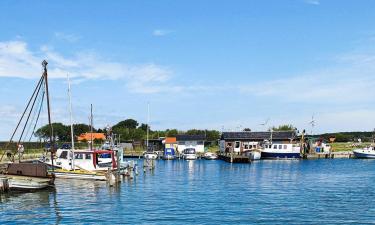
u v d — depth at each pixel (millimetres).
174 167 91500
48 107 50188
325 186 55844
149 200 42562
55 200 41969
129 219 33812
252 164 101625
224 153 126062
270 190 51219
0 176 43469
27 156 82000
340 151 136875
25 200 41750
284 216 35375
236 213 36375
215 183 58500
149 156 119750
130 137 161375
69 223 32469
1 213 35875
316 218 34719
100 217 34500
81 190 48781
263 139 131750
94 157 60344
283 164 102000
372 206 40125
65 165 60000
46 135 122875
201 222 32938
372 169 85312
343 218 34812
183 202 41531
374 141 151250
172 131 165625
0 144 82125
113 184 52781
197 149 139000
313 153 126250
